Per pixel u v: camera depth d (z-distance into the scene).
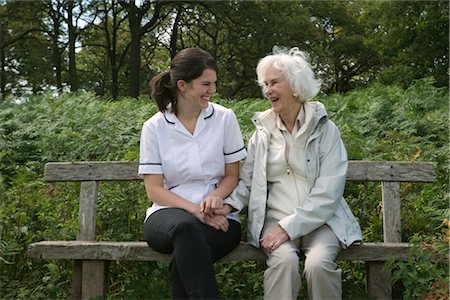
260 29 25.66
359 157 5.17
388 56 22.03
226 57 28.14
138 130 6.38
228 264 3.93
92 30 28.41
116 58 29.56
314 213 3.23
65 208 4.41
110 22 29.88
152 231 3.25
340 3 30.08
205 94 3.43
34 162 5.78
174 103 3.53
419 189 4.55
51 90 10.41
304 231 3.22
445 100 9.17
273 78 3.39
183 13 28.22
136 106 9.16
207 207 3.24
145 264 3.88
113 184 4.30
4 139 6.69
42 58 25.92
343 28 31.39
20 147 6.57
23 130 7.03
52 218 4.19
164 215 3.23
